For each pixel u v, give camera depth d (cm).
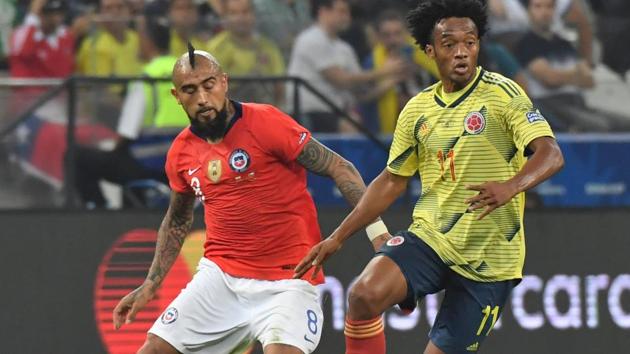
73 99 2528
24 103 2530
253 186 1766
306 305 1773
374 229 1844
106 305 2488
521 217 1730
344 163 1788
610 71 2723
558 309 2514
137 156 2550
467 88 1688
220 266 1814
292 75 2722
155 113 2547
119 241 2488
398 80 2698
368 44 2722
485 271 1722
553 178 2650
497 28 2716
